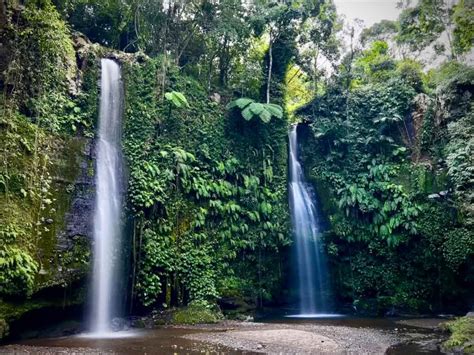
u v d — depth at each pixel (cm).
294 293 1675
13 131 1034
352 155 1800
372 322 1333
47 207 1065
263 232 1612
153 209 1370
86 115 1245
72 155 1172
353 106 1855
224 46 1817
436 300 1620
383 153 1769
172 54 1706
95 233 1182
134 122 1411
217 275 1480
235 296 1495
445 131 1641
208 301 1411
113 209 1264
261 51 1942
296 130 1950
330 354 807
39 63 1138
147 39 1677
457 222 1527
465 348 849
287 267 1684
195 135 1566
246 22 1798
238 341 920
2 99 1039
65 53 1216
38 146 1081
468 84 1612
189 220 1460
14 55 1076
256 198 1633
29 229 999
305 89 2330
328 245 1734
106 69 1364
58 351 817
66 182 1133
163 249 1365
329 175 1802
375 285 1683
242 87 1814
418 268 1645
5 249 920
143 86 1467
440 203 1584
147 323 1238
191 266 1417
